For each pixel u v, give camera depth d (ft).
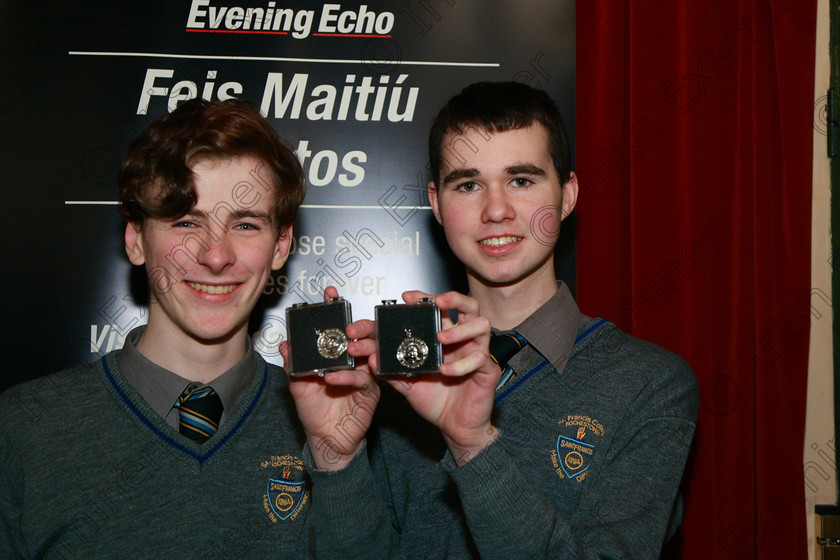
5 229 5.73
